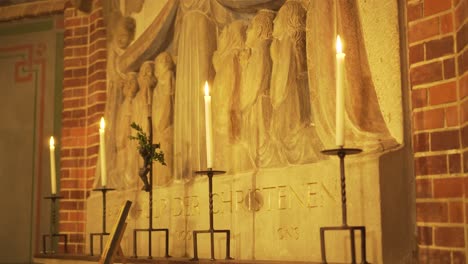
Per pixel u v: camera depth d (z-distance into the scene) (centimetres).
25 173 477
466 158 203
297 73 267
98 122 414
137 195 349
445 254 209
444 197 212
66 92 452
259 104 280
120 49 390
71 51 456
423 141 221
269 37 286
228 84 299
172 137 336
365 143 228
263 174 272
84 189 432
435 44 221
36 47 492
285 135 266
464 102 204
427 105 221
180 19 341
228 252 272
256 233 272
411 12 230
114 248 264
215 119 305
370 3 241
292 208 256
